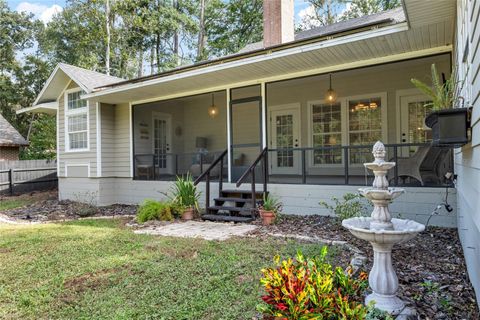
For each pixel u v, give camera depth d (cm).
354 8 1923
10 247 490
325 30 973
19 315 275
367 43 545
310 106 957
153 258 410
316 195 667
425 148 557
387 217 254
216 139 1121
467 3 300
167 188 884
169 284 324
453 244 436
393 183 591
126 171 973
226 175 911
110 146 988
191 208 705
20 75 2506
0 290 326
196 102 1170
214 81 771
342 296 237
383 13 941
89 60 1964
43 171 1477
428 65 779
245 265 371
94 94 884
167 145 1133
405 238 235
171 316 259
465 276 323
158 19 2083
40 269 384
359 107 888
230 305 274
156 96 912
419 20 459
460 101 397
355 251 405
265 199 657
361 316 203
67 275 361
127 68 2172
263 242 469
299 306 201
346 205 556
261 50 630
